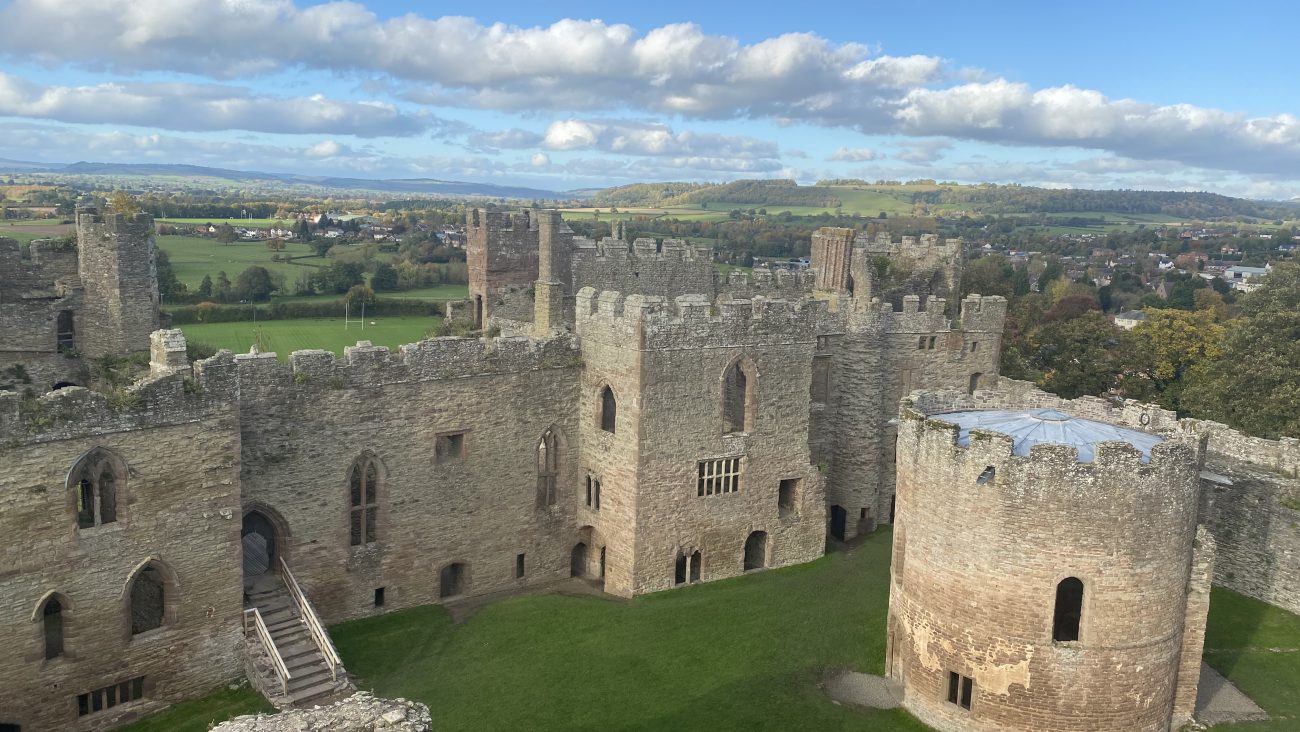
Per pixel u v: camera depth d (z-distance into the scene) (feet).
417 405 150.30
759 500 177.58
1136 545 112.16
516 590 167.43
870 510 211.00
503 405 160.45
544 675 135.64
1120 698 116.16
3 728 106.83
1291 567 169.99
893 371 211.41
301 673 123.24
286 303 385.70
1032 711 116.16
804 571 181.27
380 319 389.80
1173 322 363.97
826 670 141.28
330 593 147.13
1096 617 113.29
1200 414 268.82
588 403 169.07
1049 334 351.05
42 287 171.01
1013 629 115.14
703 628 152.97
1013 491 112.57
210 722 115.03
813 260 247.91
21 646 106.52
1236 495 179.52
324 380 139.95
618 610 158.30
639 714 126.00
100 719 113.60
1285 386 238.07
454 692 129.90
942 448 118.73
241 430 133.08
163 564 116.06
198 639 120.78
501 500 163.53
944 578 120.26
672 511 165.89
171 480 114.93
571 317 208.74
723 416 168.96
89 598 110.52
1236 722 128.26
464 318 224.94
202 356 211.20
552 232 205.36
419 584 156.66
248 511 136.15
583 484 172.86
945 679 122.01
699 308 162.30
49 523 106.01
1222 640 156.66
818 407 207.51
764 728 123.44
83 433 106.73
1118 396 338.54
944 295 256.73
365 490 147.64
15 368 159.22
